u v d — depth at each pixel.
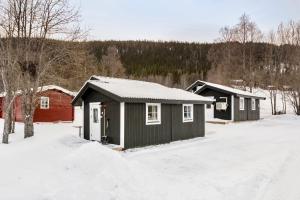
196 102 18.42
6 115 14.33
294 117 35.09
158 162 10.98
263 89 56.31
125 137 14.13
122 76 72.19
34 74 16.56
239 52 49.91
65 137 15.69
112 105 14.80
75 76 19.39
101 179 6.88
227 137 19.03
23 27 15.76
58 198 5.94
